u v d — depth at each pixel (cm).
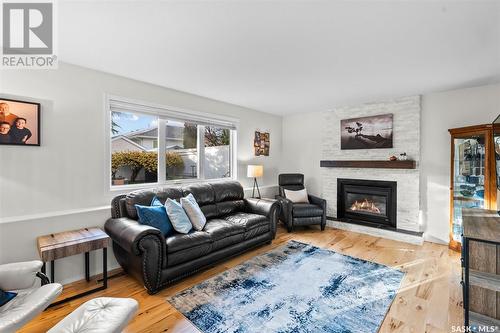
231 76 295
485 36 198
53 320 187
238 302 211
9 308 144
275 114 538
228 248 290
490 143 287
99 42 210
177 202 303
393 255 316
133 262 230
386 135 409
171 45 216
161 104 335
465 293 171
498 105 317
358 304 208
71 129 256
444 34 195
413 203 382
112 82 287
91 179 271
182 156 379
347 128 456
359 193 441
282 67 267
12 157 221
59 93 247
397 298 217
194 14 170
